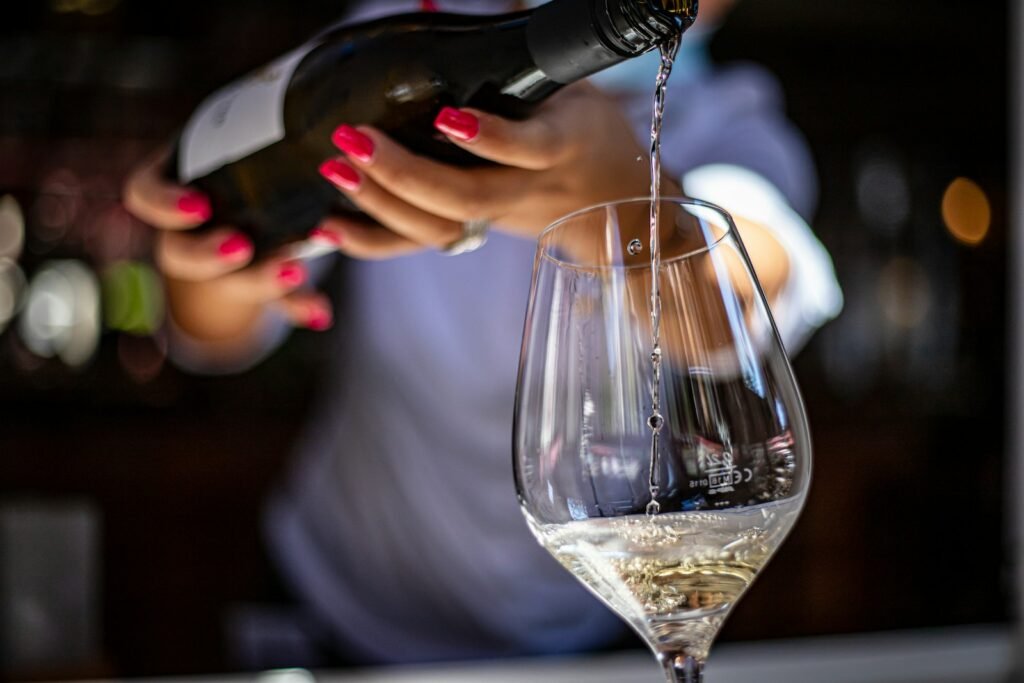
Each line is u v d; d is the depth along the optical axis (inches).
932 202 142.9
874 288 139.5
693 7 19.8
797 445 18.9
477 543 63.1
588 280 18.9
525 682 32.9
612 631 63.2
